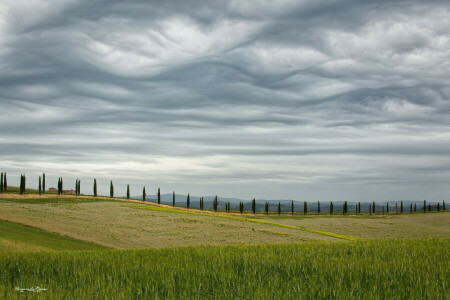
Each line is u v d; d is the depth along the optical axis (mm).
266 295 10070
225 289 11039
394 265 13883
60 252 19531
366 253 17594
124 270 14023
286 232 75438
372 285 11266
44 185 125438
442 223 111438
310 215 149125
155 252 19453
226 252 18938
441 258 15844
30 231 51344
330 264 14680
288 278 12695
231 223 84375
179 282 12148
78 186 135750
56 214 80812
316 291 10656
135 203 131250
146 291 10594
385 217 142500
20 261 15703
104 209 97875
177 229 72500
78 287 11609
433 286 10734
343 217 137500
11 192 117438
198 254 18172
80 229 63781
